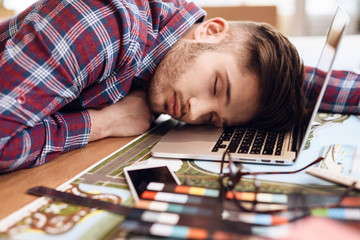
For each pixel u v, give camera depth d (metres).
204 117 0.82
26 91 0.62
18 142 0.61
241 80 0.76
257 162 0.65
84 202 0.50
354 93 0.94
